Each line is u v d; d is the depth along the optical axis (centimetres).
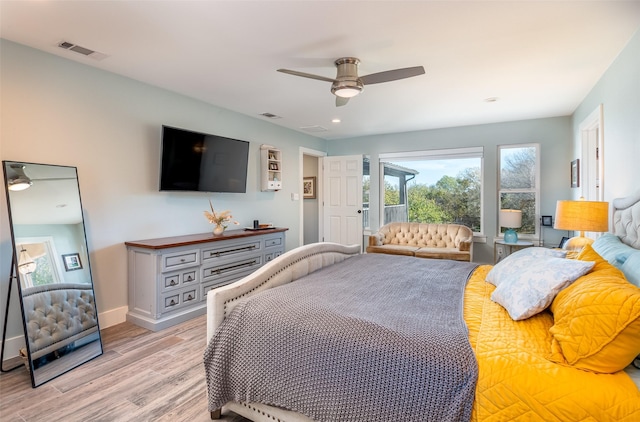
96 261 304
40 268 240
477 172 550
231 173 431
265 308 167
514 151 518
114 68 303
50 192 258
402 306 171
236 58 279
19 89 254
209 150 397
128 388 211
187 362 245
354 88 274
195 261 337
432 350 125
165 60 284
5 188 233
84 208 295
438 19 216
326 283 212
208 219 383
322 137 643
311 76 265
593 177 389
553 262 166
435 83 335
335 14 211
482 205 537
